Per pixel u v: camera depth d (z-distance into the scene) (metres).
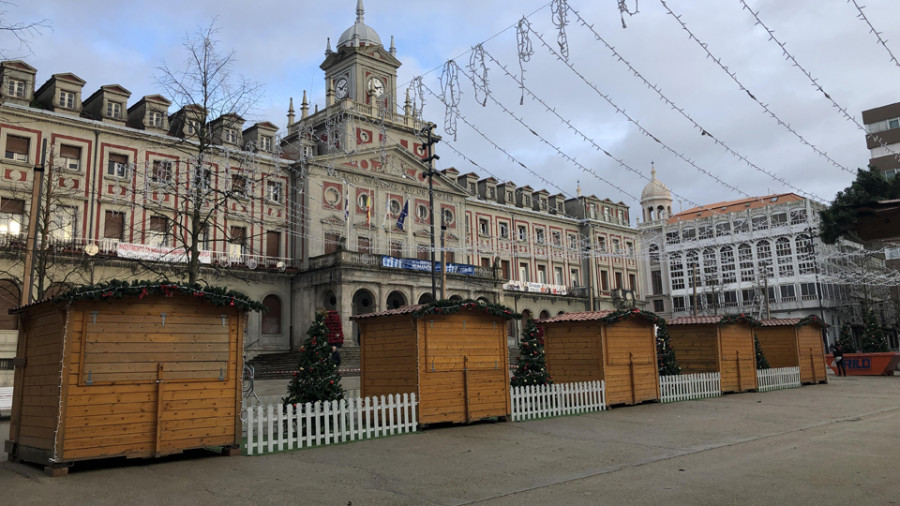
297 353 39.91
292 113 49.47
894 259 65.50
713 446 11.41
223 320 11.13
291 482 8.84
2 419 17.95
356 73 50.47
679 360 23.38
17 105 35.00
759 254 69.88
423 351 14.00
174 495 8.14
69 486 8.66
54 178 33.56
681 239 76.19
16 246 32.91
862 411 16.77
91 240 36.19
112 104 38.72
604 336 18.14
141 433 10.05
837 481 8.52
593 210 69.81
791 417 15.63
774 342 27.73
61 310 9.69
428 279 46.31
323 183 45.44
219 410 10.85
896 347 77.25
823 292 66.06
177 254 38.47
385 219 48.50
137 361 10.16
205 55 21.33
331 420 13.23
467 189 59.66
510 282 59.16
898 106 63.72
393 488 8.44
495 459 10.42
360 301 48.62
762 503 7.45
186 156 38.56
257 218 42.84
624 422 14.93
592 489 8.21
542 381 17.02
